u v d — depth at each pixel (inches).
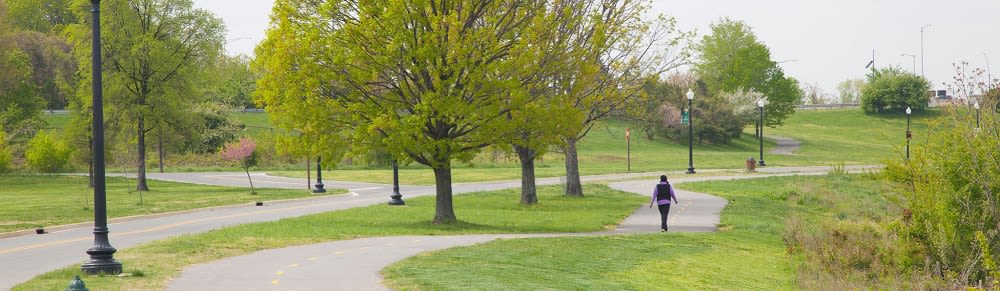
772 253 943.7
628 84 1584.6
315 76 1018.7
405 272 630.5
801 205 1612.9
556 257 769.6
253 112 4603.8
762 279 770.2
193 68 2185.0
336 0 1024.2
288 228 1018.1
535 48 1072.8
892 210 1498.5
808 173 2394.2
